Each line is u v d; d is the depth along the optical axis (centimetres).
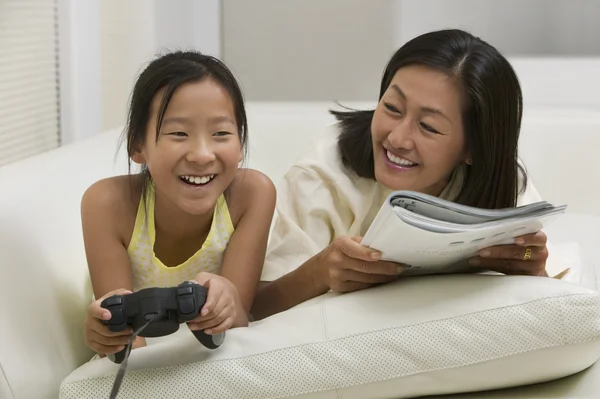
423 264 94
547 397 88
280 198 122
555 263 124
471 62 104
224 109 95
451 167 108
